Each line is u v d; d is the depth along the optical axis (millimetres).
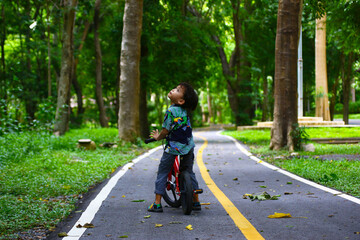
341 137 18078
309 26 26250
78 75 43219
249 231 4445
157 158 12359
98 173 8727
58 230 4582
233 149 15461
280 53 14008
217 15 30000
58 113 21688
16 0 28016
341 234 4285
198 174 9008
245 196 6387
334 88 31266
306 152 13031
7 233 4453
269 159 11727
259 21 29828
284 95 13945
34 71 38094
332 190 6812
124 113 17000
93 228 4633
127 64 17062
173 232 4445
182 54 23047
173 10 22969
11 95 13820
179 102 5328
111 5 29000
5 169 8961
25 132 14578
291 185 7465
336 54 29203
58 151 13188
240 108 34344
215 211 5465
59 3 23359
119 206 5797
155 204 5465
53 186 7102
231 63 37000
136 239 4191
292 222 4812
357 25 16609
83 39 32625
